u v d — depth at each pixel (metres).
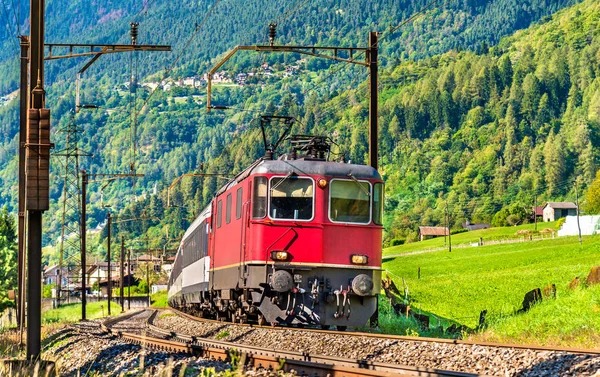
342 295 26.80
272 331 25.44
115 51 35.91
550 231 180.12
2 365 16.55
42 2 19.41
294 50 33.44
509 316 32.56
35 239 19.02
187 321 37.56
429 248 180.25
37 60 19.39
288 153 28.31
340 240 26.98
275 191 27.02
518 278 78.06
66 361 22.62
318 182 27.06
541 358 15.79
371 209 27.42
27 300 18.95
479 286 72.81
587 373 13.93
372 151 33.06
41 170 19.02
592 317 26.55
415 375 15.09
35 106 19.23
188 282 45.97
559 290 44.47
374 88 33.19
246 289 28.23
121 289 97.56
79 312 91.25
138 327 41.44
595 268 37.97
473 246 169.25
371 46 33.25
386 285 50.84
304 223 26.89
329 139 29.20
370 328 29.86
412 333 27.52
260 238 26.83
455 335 28.48
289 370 16.30
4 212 101.75
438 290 70.38
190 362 17.28
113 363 19.27
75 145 84.94
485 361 16.62
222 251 32.31
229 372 15.12
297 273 26.72
